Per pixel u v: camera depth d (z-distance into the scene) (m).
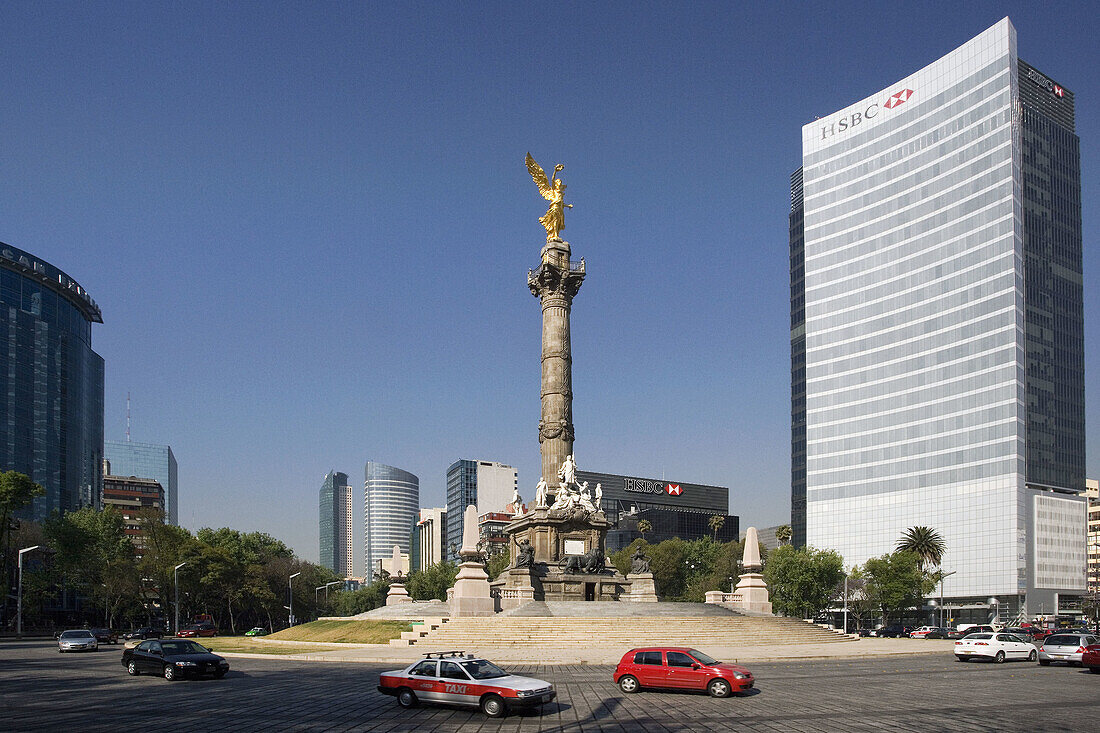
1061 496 165.00
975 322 164.75
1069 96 195.12
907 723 27.28
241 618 161.88
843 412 185.88
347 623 86.12
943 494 166.00
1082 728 26.33
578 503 87.94
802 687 38.06
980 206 166.50
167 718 28.36
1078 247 187.50
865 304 185.38
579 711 30.14
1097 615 156.50
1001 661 54.72
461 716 28.98
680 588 158.62
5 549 114.75
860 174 190.12
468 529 72.56
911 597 127.00
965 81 171.75
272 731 25.66
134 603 135.75
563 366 93.69
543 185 99.44
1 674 45.72
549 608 71.06
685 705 31.73
